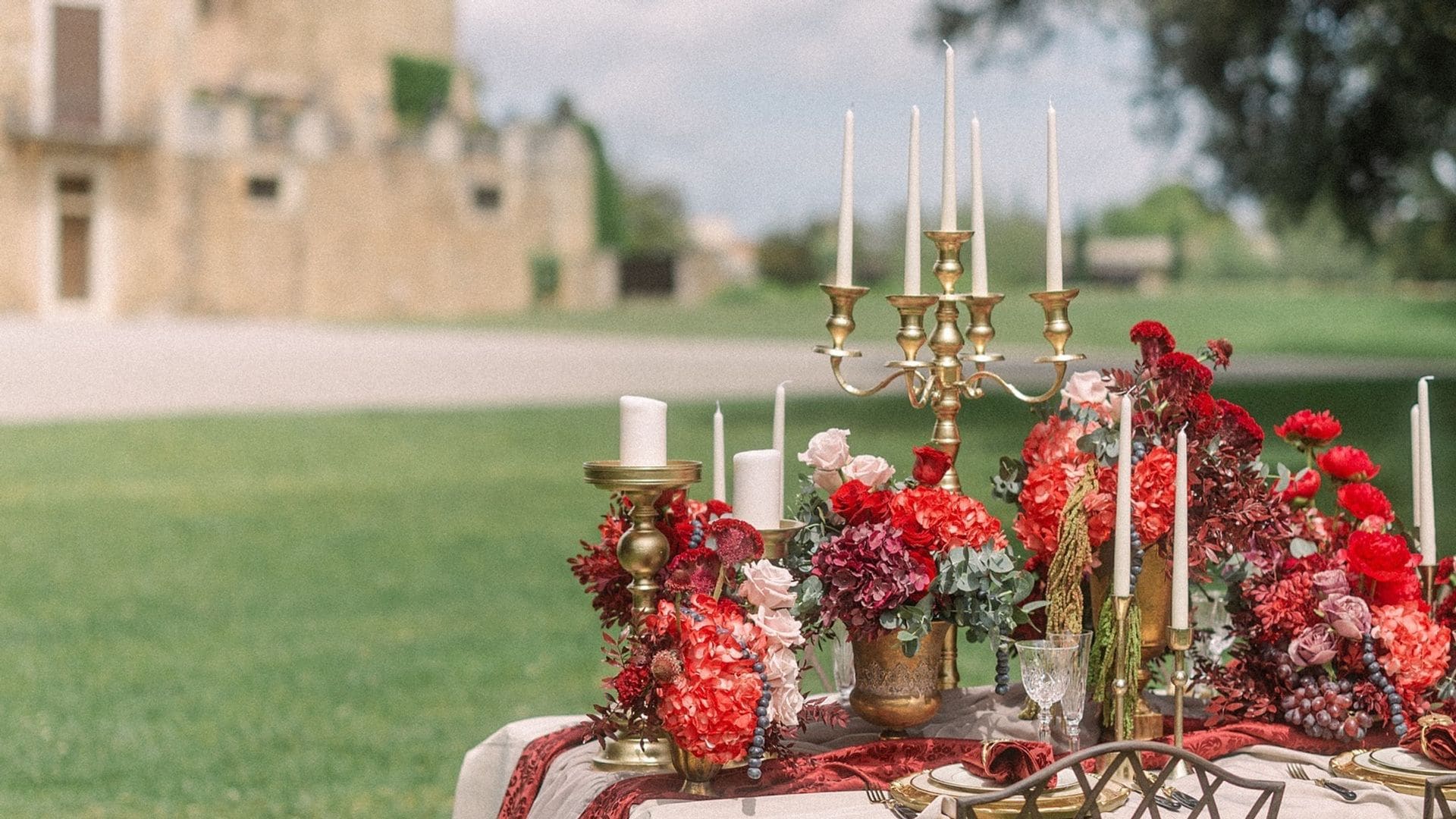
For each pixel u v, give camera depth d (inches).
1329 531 98.2
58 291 1323.8
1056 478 84.1
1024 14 576.1
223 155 1409.9
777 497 81.7
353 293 1489.9
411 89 1660.9
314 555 319.9
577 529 351.6
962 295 87.8
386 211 1507.1
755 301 1717.5
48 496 391.9
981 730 85.5
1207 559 84.7
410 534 344.8
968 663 217.6
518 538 339.9
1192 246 2135.8
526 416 585.3
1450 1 440.5
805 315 1419.8
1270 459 354.9
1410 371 794.8
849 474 85.6
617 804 75.4
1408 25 450.6
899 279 1803.6
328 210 1470.2
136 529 346.0
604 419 579.8
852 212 85.8
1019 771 71.6
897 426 508.7
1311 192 541.6
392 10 1651.1
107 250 1347.2
